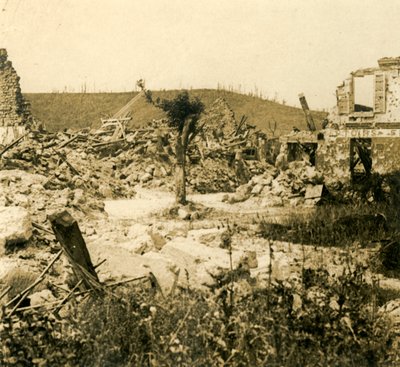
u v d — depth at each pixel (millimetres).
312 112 108125
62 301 11383
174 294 11852
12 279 13469
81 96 118500
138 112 105062
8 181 28422
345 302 11258
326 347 9766
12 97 59375
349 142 39781
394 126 38562
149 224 25625
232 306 9594
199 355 9109
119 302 10914
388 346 10539
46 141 44719
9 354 9164
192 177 43594
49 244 17297
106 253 14203
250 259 16000
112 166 43906
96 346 9492
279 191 35938
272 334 9375
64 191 29609
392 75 38562
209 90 114000
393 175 32188
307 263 15812
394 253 18609
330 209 29312
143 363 9219
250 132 60406
